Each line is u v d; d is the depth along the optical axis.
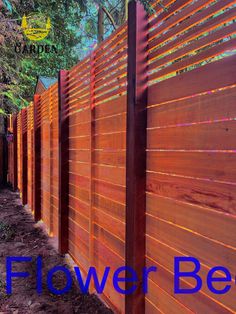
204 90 1.39
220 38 1.33
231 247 1.24
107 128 2.52
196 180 1.44
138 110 1.90
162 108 1.72
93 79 2.82
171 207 1.65
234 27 1.25
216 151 1.31
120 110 2.26
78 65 3.29
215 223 1.33
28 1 7.40
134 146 1.91
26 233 4.96
